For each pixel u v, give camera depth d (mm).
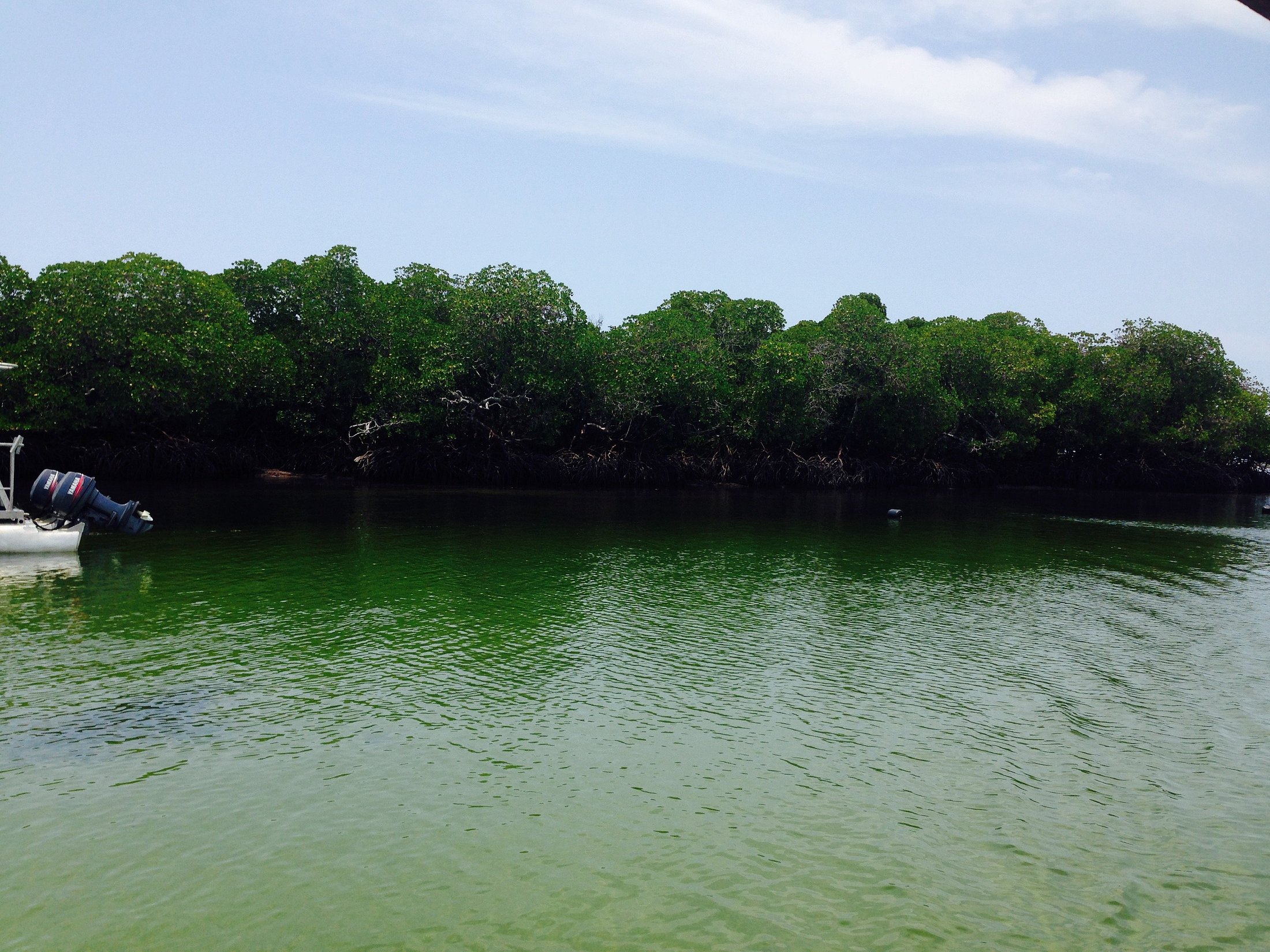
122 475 48719
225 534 29531
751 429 57781
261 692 13836
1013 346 68125
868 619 19594
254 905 8414
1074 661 16656
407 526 32875
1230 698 14695
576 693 14195
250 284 53625
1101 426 71250
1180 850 9750
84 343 44750
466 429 55781
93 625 17484
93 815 9945
